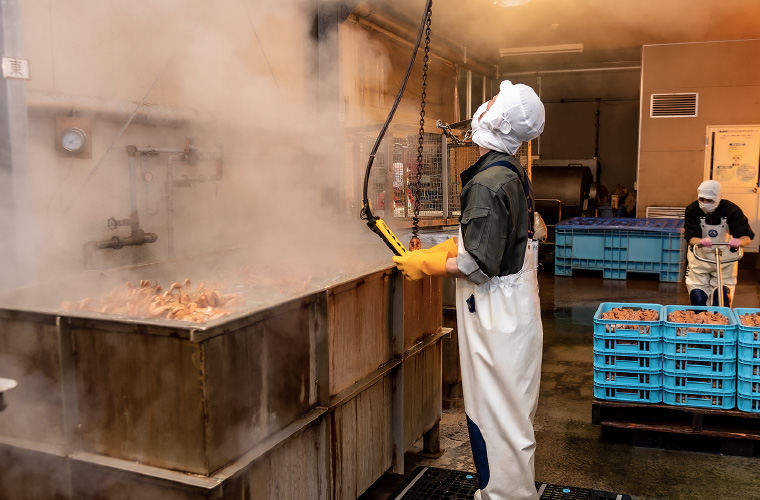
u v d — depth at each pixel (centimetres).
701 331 311
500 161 206
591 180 1088
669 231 771
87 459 173
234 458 169
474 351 213
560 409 366
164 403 163
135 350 165
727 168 896
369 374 239
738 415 298
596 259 817
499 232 196
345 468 223
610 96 1241
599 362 321
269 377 183
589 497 257
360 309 230
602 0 645
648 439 313
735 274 452
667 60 900
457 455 304
